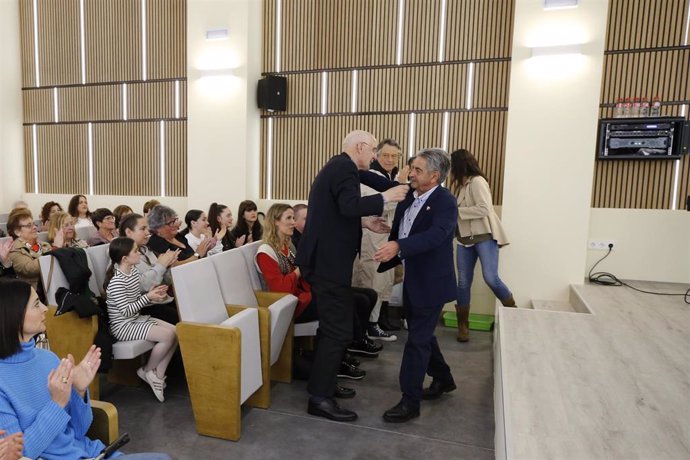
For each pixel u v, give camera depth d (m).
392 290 5.12
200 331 2.68
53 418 1.50
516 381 2.36
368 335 4.52
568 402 2.14
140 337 3.04
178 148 6.54
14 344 1.49
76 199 5.84
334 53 5.68
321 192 2.87
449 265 2.89
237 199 5.87
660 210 4.66
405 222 3.02
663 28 4.62
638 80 4.71
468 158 4.41
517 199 4.66
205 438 2.72
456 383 3.53
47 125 7.19
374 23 5.51
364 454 2.59
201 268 2.98
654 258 4.70
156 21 6.46
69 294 2.94
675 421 1.98
